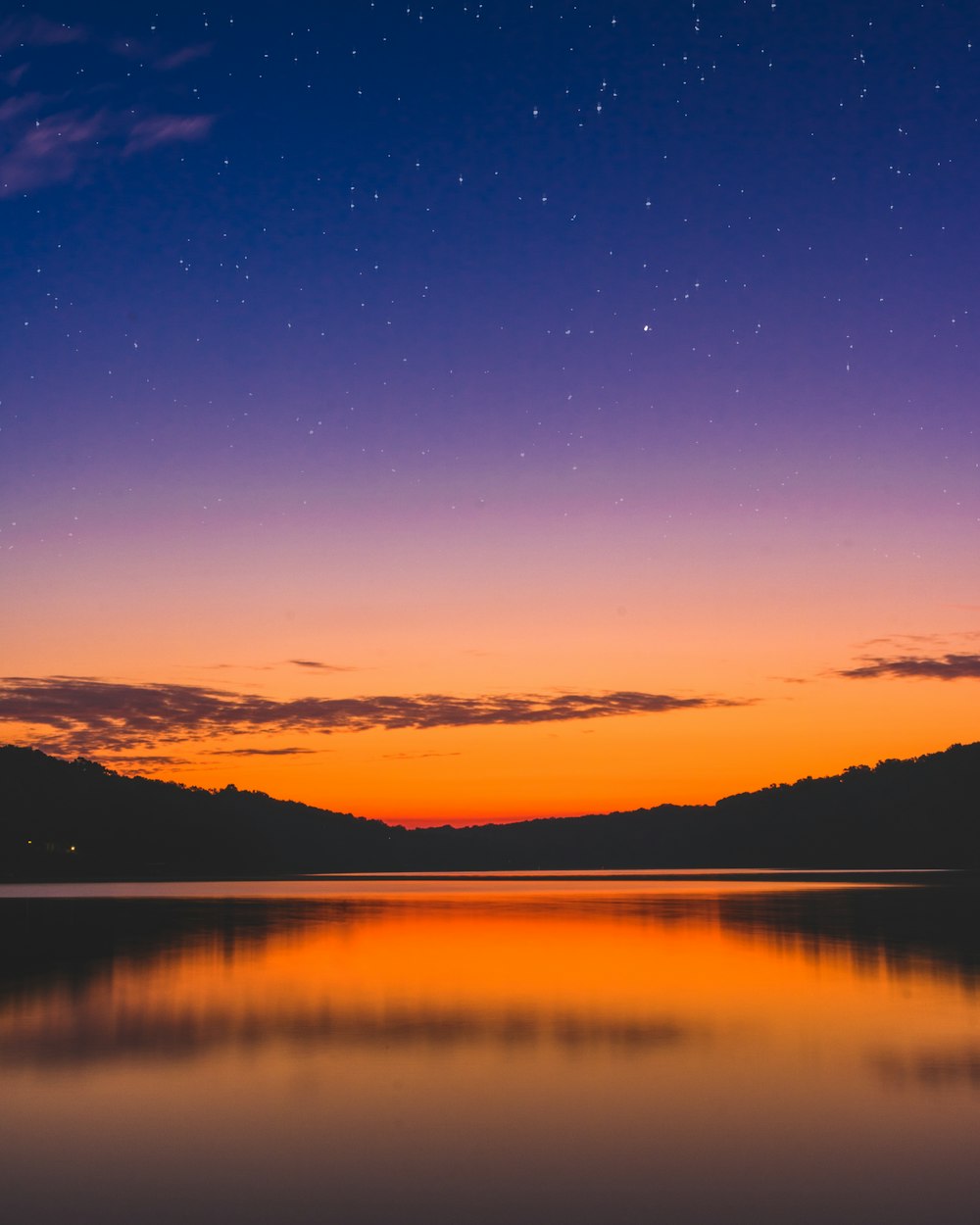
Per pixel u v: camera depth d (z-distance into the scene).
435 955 21.12
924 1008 13.96
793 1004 14.42
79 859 138.75
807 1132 8.25
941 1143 7.96
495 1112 8.84
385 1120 8.61
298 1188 7.00
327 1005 14.39
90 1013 13.76
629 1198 6.81
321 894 55.16
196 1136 8.18
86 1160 7.59
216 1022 13.06
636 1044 11.66
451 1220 6.42
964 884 63.78
